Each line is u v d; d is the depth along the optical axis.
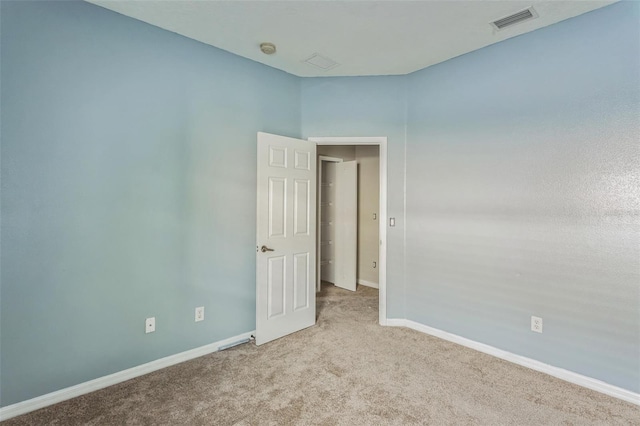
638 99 1.97
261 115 2.96
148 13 2.15
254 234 2.91
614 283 2.06
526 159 2.42
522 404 1.95
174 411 1.87
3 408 1.81
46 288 1.92
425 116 3.05
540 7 2.08
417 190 3.12
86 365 2.06
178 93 2.43
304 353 2.62
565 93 2.24
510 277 2.51
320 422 1.77
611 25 2.05
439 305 2.97
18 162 1.82
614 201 2.06
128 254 2.21
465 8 2.09
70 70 1.97
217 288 2.68
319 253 4.58
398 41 2.54
